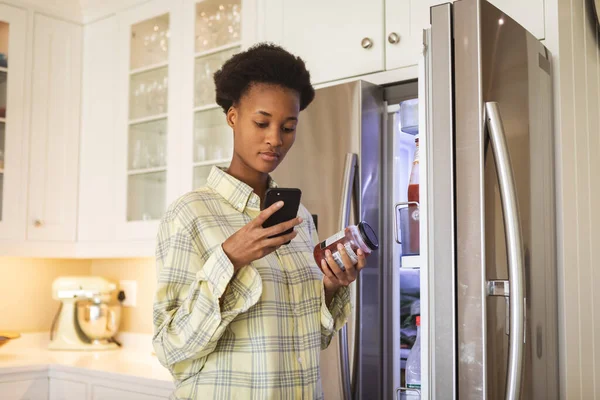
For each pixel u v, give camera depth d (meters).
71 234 3.10
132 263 3.32
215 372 1.18
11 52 2.94
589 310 1.91
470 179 1.37
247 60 1.24
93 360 2.76
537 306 1.60
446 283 1.38
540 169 1.68
